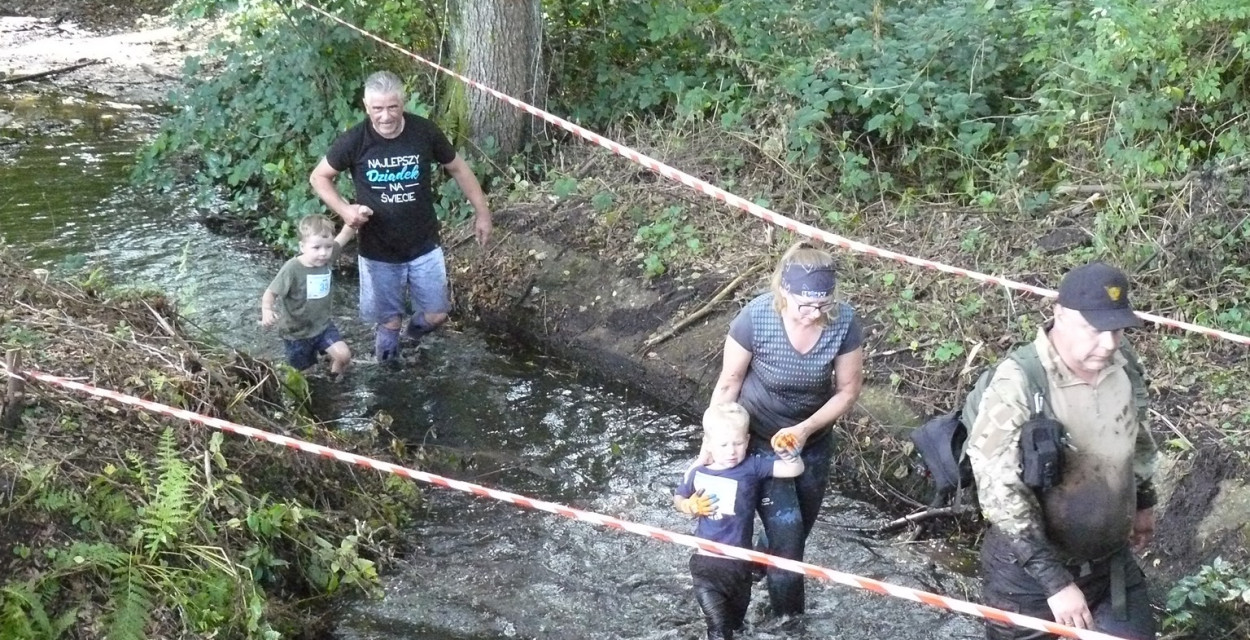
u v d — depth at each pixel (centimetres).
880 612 480
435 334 764
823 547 533
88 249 858
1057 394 334
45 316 545
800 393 430
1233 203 625
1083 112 724
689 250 750
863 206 774
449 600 487
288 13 949
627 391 694
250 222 929
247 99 952
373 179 665
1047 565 336
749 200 788
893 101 800
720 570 436
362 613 477
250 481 496
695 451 623
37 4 1759
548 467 603
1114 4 664
